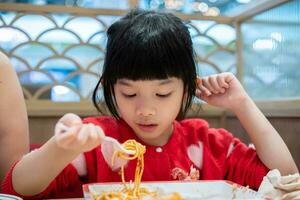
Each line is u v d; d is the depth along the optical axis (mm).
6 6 1605
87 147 558
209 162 888
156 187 655
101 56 1718
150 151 844
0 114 844
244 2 1739
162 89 724
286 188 597
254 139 888
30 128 1573
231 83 935
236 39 1818
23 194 677
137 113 734
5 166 818
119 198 576
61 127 552
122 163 741
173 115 775
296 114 1244
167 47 734
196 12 1811
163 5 1776
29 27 1650
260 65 1639
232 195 630
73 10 1669
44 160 653
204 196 638
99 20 1710
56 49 1683
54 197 740
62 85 1692
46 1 1665
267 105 1497
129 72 709
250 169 862
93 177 834
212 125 1673
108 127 871
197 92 921
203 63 1797
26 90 1653
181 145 895
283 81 1457
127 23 786
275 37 1509
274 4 1475
